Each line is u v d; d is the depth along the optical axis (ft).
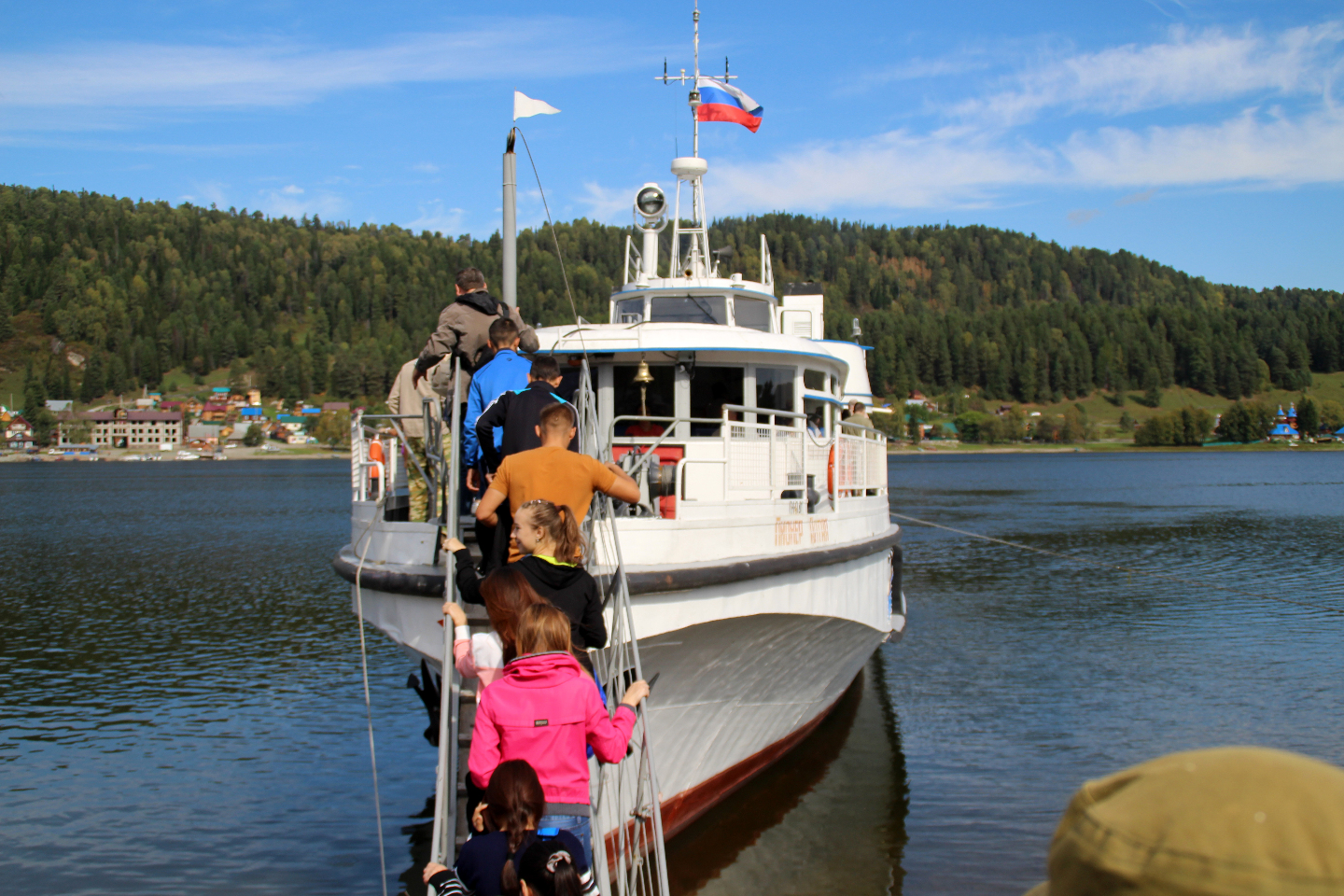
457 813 19.79
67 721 50.60
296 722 50.14
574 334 35.58
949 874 31.12
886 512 43.60
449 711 18.22
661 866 19.56
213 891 31.04
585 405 24.43
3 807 38.19
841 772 40.04
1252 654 62.03
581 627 17.24
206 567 114.83
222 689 57.31
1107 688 53.72
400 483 37.45
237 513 204.74
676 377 35.50
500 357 22.47
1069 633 69.72
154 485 343.26
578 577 17.21
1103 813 3.70
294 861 33.32
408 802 38.91
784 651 32.37
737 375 35.76
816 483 35.24
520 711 14.40
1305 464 469.16
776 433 31.78
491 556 19.42
